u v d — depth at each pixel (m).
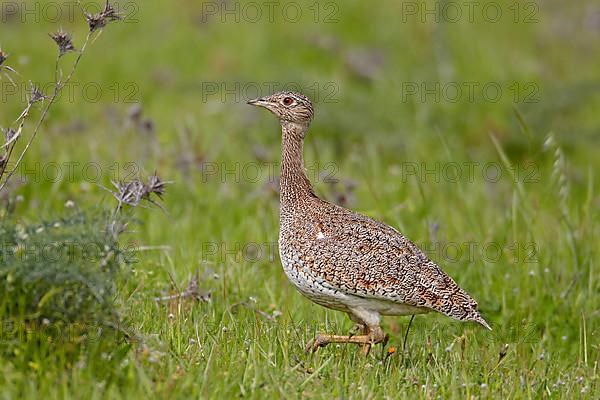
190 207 20.55
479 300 17.77
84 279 12.12
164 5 34.56
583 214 20.80
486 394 13.43
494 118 28.83
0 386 11.55
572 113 30.25
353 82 31.12
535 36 35.72
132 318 14.02
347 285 14.84
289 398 12.38
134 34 32.00
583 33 36.69
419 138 26.91
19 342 12.04
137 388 12.06
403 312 15.18
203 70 30.94
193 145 23.47
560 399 13.92
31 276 12.01
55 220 12.70
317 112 27.30
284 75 29.47
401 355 14.93
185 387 12.10
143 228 19.48
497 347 15.98
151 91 28.39
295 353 14.31
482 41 33.94
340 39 33.84
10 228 12.44
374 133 27.09
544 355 16.16
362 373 13.66
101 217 12.98
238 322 15.32
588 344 16.91
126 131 22.95
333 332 15.63
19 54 28.06
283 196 16.05
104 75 28.75
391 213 20.16
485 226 21.39
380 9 36.06
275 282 17.73
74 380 11.72
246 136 26.02
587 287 18.53
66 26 30.34
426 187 22.62
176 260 18.06
